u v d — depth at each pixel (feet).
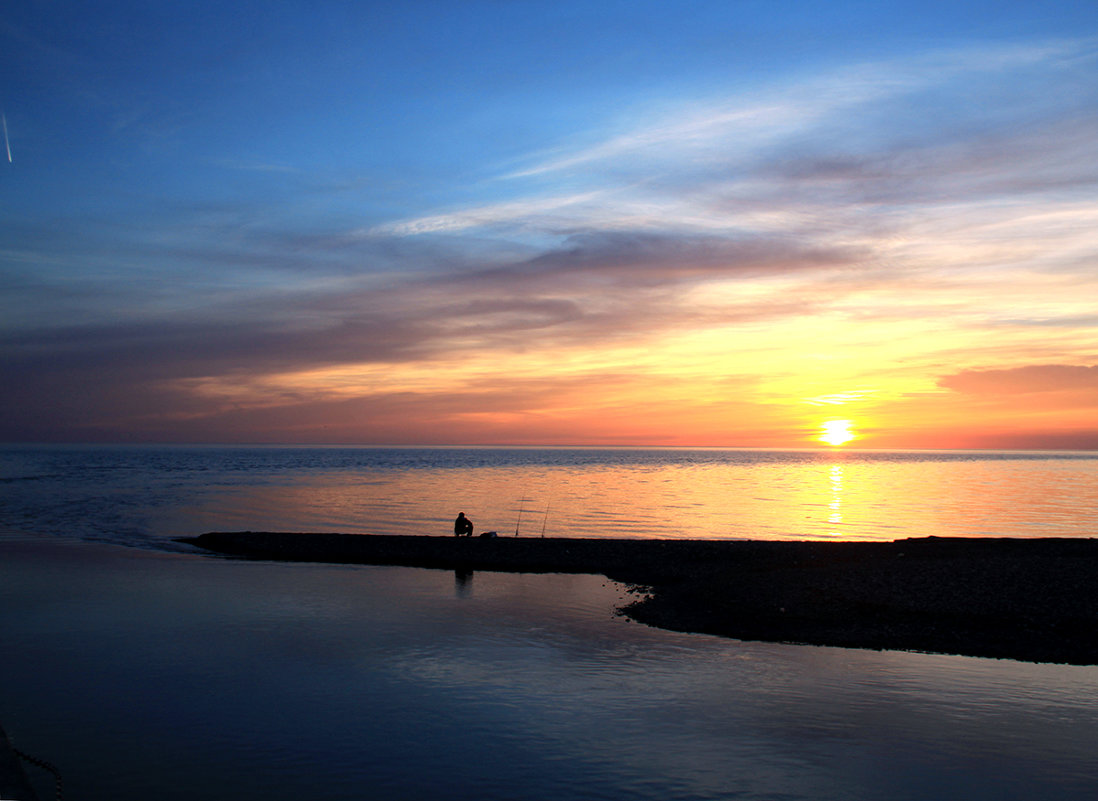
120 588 78.59
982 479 338.75
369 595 75.97
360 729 40.14
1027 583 68.69
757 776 34.58
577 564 93.66
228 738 38.86
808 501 209.56
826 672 50.08
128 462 569.23
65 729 40.04
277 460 648.79
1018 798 32.58
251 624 63.10
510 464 561.02
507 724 40.78
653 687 47.06
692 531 142.20
